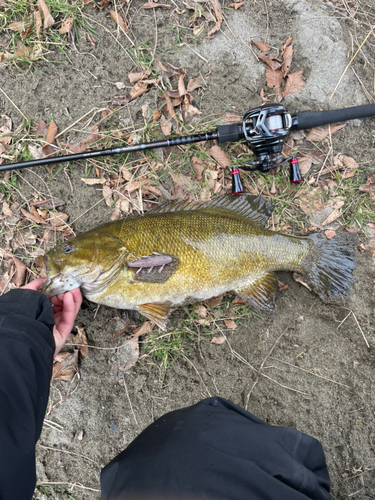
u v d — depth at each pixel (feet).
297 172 1.70
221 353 1.74
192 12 1.78
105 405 1.70
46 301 1.23
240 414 1.23
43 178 1.75
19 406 1.01
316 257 1.67
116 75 1.77
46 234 1.74
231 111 1.79
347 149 1.80
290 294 1.77
